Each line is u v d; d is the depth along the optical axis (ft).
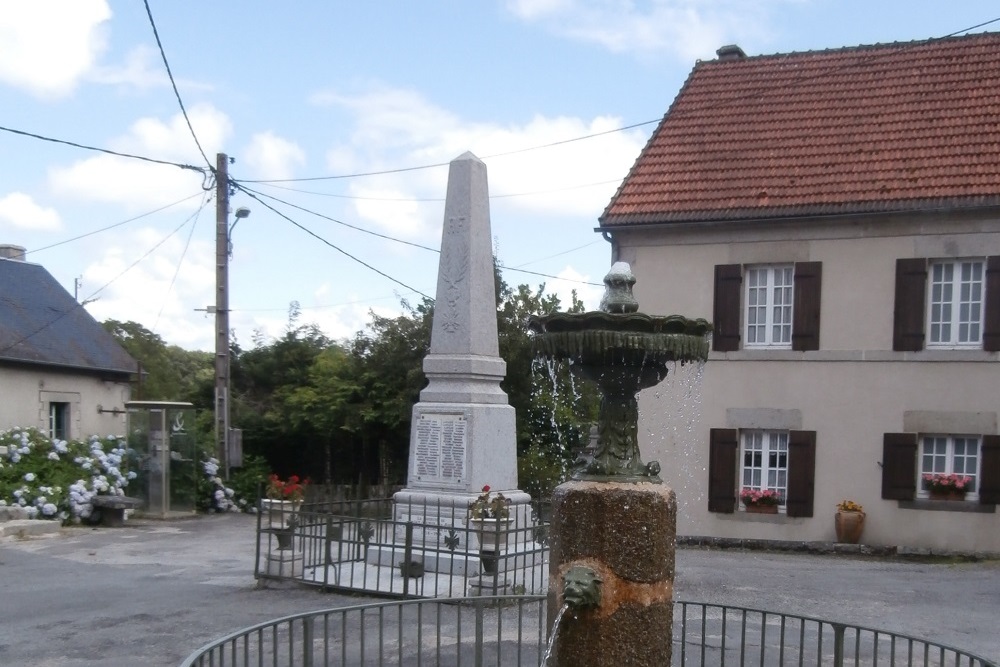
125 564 47.83
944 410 57.26
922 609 39.11
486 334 45.83
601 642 18.02
